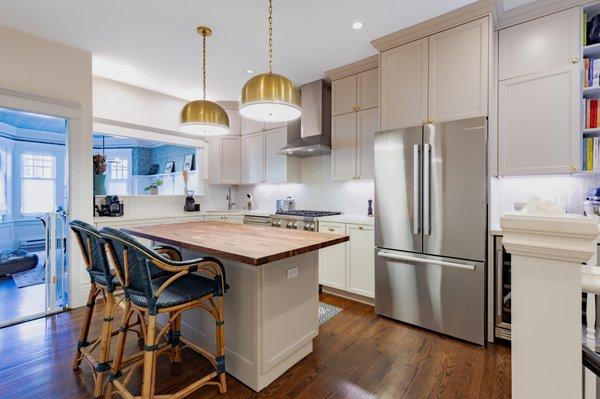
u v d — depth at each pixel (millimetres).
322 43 2977
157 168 5691
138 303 1583
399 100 2799
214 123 2383
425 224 2557
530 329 607
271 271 1865
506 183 2760
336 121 3678
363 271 3188
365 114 3422
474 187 2336
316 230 3613
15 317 2812
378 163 2863
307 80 3939
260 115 2203
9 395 1760
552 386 592
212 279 1938
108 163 5520
